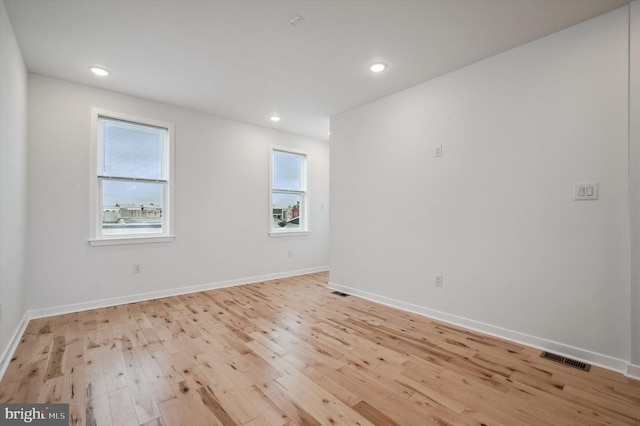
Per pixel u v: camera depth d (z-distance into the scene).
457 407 1.68
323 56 2.75
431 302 3.16
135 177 3.72
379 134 3.72
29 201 3.01
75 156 3.27
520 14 2.16
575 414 1.63
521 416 1.61
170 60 2.82
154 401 1.72
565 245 2.32
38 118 3.07
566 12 2.14
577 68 2.27
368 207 3.86
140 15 2.17
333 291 4.23
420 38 2.47
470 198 2.86
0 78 1.98
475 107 2.84
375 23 2.27
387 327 2.87
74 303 3.26
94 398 1.74
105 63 2.87
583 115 2.24
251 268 4.77
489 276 2.73
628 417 1.61
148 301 3.70
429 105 3.21
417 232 3.30
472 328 2.83
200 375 2.00
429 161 3.20
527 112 2.51
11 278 2.33
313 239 5.65
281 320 3.05
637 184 1.97
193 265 4.16
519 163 2.55
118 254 3.56
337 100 3.79
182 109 4.06
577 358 2.25
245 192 4.70
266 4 2.06
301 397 1.77
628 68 2.05
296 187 5.48
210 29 2.35
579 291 2.25
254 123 4.75
